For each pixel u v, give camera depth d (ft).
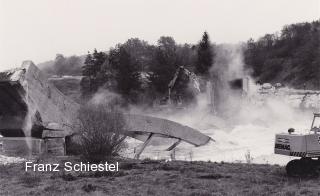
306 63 406.00
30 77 74.90
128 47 449.06
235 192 41.29
